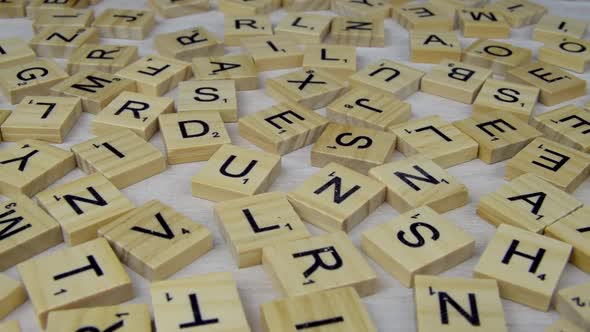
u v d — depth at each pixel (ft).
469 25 1.00
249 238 0.66
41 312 0.60
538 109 0.87
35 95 0.86
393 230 0.67
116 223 0.68
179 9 1.05
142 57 0.95
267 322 0.59
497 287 0.62
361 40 0.99
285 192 0.74
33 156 0.76
